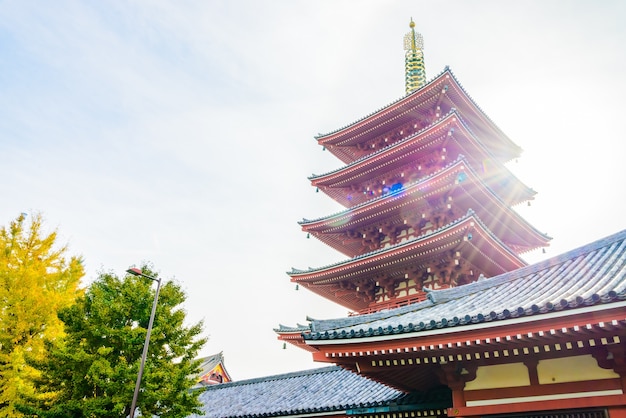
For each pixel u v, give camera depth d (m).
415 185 25.42
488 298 13.78
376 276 26.30
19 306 19.06
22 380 18.17
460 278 24.45
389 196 26.52
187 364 17.95
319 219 29.59
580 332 9.66
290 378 28.50
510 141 32.66
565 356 11.13
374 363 12.77
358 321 14.70
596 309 9.11
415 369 13.35
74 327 17.42
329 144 34.28
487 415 11.66
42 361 17.03
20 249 20.73
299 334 25.03
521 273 14.98
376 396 19.03
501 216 27.67
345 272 26.45
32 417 17.50
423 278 25.14
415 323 11.88
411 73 38.56
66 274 21.55
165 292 19.11
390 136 32.50
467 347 11.10
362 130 32.50
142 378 16.62
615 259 13.18
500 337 10.34
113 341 17.42
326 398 21.75
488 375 12.10
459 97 29.34
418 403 15.46
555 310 9.54
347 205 34.44
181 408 17.56
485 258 24.06
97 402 16.16
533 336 9.98
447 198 25.75
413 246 23.41
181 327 18.80
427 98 29.48
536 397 11.13
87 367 16.73
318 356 13.13
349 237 30.30
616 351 9.94
